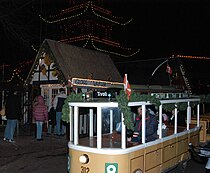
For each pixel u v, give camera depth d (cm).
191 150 852
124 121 583
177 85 2233
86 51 1691
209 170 803
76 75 1418
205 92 2644
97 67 1641
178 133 837
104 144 652
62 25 2236
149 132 695
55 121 1327
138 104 634
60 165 862
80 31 2214
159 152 716
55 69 1466
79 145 631
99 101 626
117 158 581
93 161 596
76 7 2100
